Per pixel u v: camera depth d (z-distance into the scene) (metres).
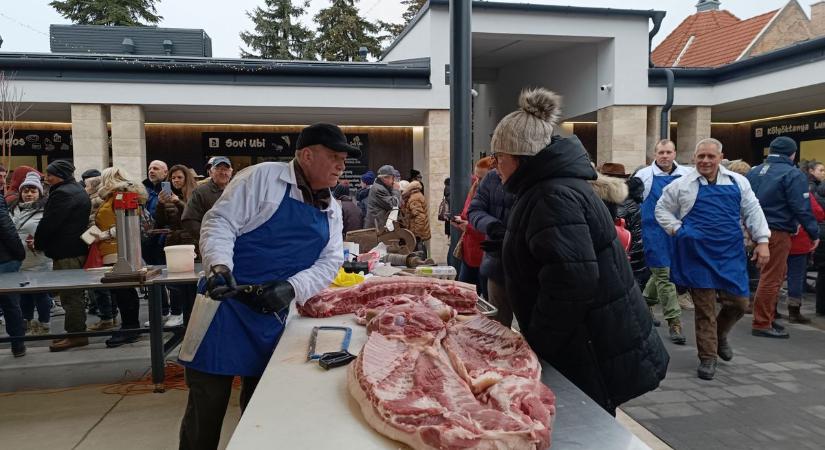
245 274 2.32
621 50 10.66
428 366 1.75
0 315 6.81
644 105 10.84
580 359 2.17
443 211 8.49
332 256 2.55
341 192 8.19
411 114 10.83
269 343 2.35
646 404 3.85
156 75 9.48
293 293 2.31
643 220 5.40
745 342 5.34
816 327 5.91
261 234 2.30
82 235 5.13
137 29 12.31
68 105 9.41
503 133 2.15
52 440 3.48
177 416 3.86
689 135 11.66
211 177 5.21
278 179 2.30
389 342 1.97
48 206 5.27
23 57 9.20
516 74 14.27
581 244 1.97
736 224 4.32
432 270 3.77
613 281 2.13
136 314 5.71
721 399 3.92
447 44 10.27
